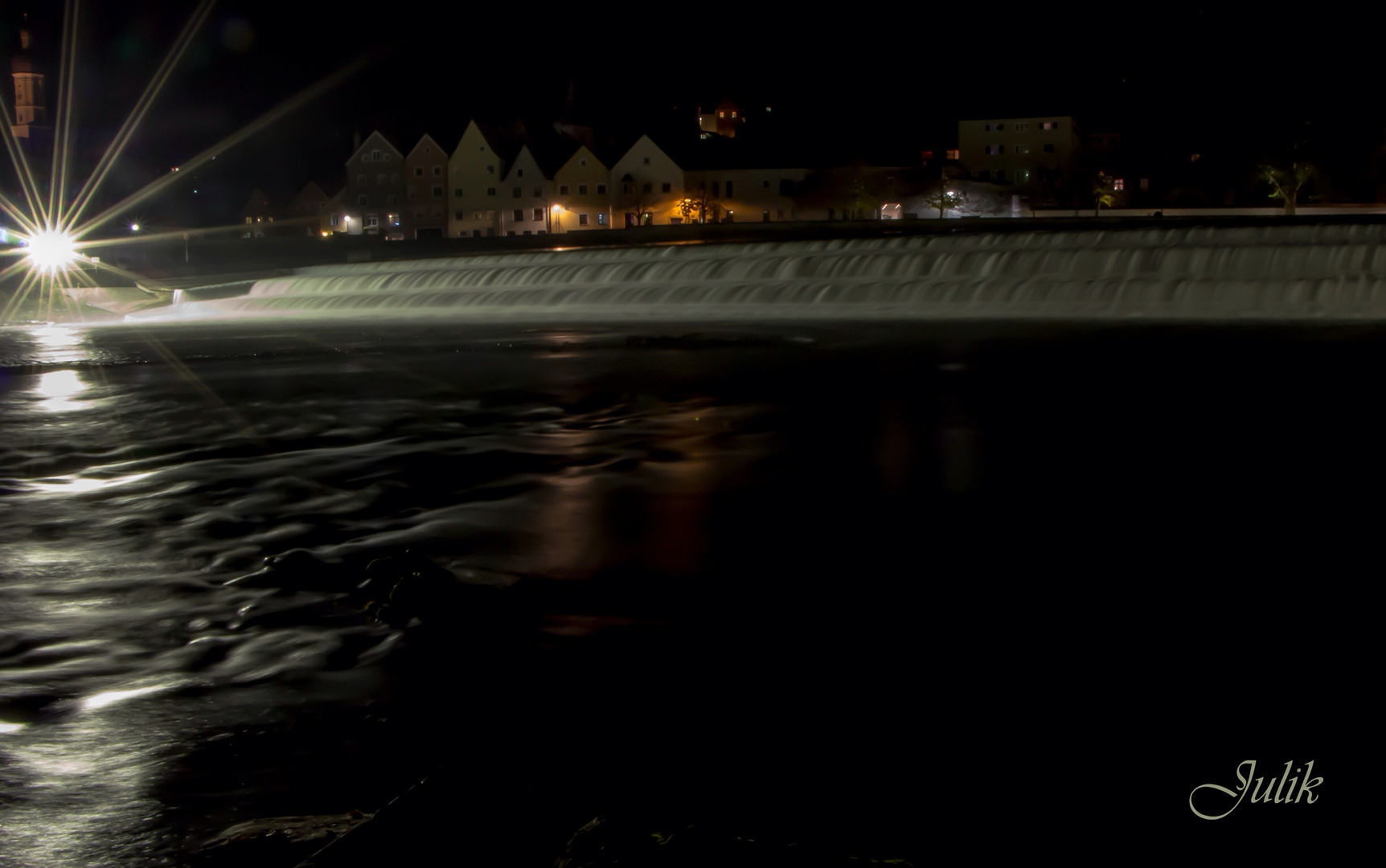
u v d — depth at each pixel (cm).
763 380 1523
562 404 1293
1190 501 707
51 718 359
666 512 693
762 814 289
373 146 10669
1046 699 371
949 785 309
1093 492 740
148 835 281
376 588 506
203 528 653
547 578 535
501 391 1448
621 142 10812
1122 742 336
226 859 264
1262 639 430
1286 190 7812
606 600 496
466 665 407
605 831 262
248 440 1030
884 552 582
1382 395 1270
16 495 765
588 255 4594
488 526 654
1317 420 1080
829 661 412
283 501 738
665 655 422
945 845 275
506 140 10844
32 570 551
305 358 2103
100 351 2433
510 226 10312
